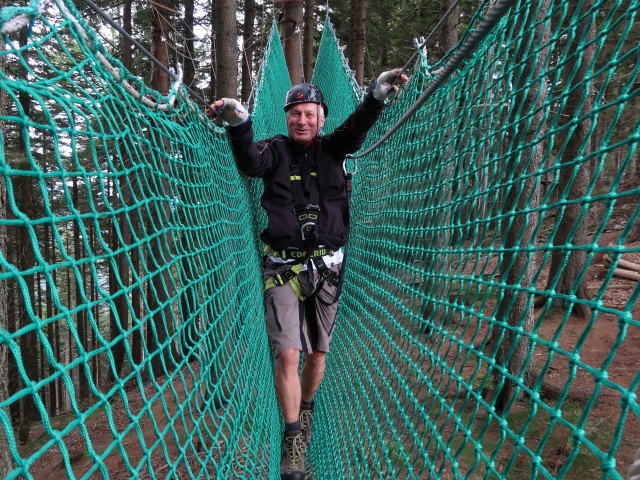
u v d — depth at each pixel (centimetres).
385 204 275
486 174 134
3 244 280
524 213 108
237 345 193
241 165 222
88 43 102
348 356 299
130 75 120
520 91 118
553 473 353
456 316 567
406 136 239
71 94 87
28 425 1161
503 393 430
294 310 225
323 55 759
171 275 121
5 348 286
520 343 420
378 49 1265
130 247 99
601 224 80
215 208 190
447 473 357
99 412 838
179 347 120
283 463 219
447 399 462
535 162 358
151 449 94
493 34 144
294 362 218
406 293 209
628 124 669
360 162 381
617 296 638
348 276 357
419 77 216
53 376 67
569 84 97
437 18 956
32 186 1072
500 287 114
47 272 70
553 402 425
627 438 368
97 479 540
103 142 94
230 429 157
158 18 646
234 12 488
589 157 87
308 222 222
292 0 747
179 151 151
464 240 147
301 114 226
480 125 144
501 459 375
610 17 87
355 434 238
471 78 161
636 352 487
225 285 187
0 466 254
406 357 186
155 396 100
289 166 231
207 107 195
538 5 117
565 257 87
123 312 1066
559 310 617
